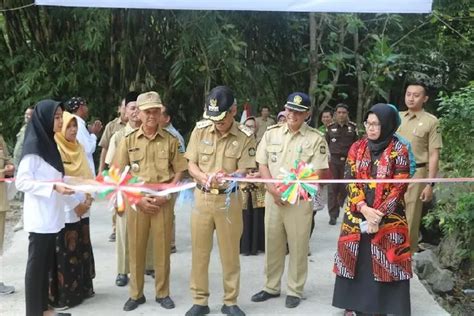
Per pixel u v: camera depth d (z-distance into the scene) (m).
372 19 10.06
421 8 3.79
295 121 3.96
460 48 10.80
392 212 3.48
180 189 3.72
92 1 3.85
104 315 3.89
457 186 5.30
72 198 3.67
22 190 3.30
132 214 3.88
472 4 10.11
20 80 8.95
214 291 4.41
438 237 6.45
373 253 3.53
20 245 5.69
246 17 8.97
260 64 9.41
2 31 9.18
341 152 6.89
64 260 3.92
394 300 3.55
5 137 9.13
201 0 3.82
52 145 3.44
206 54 8.15
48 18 8.96
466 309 4.90
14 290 4.36
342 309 4.02
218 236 3.78
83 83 8.94
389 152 3.52
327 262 5.21
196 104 9.27
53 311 3.66
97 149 9.10
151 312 3.96
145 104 3.81
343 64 9.79
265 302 4.17
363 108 10.13
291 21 9.59
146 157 3.90
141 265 4.00
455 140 5.38
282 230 4.12
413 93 4.50
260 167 4.07
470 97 5.23
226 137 3.72
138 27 8.63
